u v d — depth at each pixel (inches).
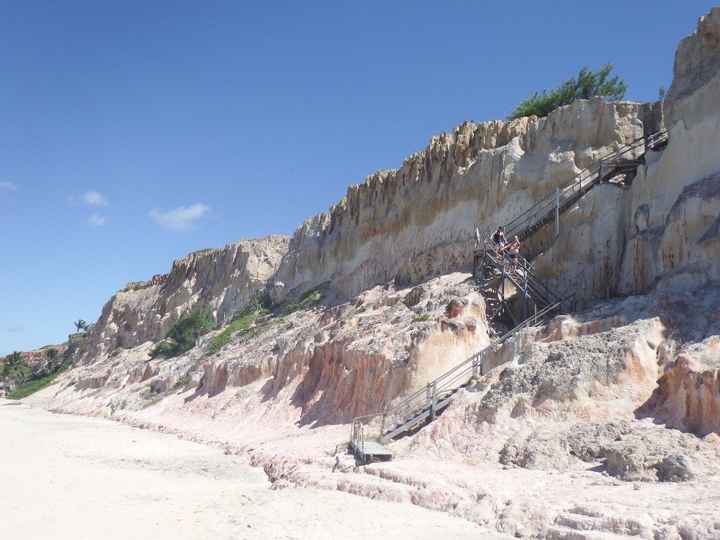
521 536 512.4
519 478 641.0
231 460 1106.7
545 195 1333.7
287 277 2518.5
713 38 965.8
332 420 1186.6
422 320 1189.7
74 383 3280.0
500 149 1494.8
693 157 936.3
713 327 732.7
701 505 476.7
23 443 1325.0
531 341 929.5
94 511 684.7
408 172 1846.7
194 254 3595.0
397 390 1056.2
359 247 2031.3
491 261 1257.4
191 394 2006.6
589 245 1128.8
